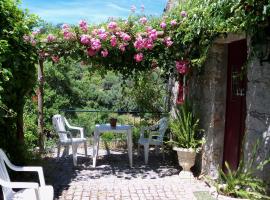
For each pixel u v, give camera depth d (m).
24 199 3.19
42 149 6.52
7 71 3.54
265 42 3.27
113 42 5.41
